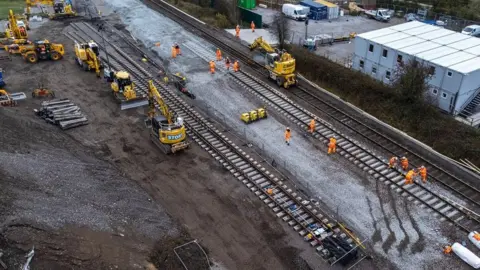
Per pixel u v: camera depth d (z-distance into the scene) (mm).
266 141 28500
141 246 19156
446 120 30125
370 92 33656
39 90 32750
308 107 32938
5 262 16203
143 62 39938
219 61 40156
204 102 33250
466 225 21750
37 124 27938
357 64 38969
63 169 22656
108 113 31031
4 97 31406
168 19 51062
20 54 40406
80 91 34000
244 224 21453
